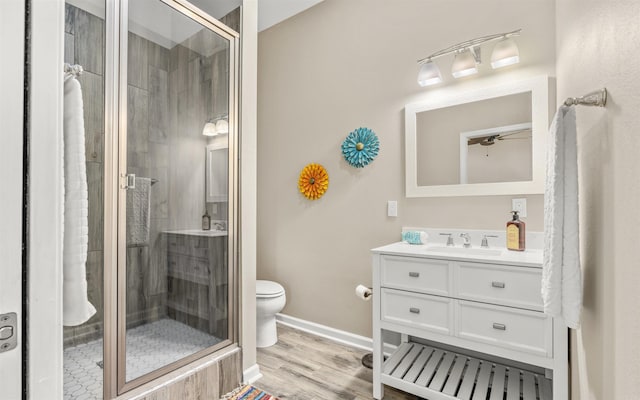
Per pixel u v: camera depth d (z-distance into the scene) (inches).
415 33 88.9
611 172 29.3
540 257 60.4
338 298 102.5
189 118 72.8
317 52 109.3
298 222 113.2
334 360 89.0
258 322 97.9
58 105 19.8
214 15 86.1
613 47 28.4
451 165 81.7
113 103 58.6
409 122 87.8
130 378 58.9
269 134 122.8
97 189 57.3
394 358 77.2
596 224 34.8
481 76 78.5
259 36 127.3
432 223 84.7
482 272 60.2
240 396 71.9
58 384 19.6
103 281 56.5
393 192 91.5
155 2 65.4
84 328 56.2
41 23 19.1
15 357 17.9
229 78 78.1
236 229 78.2
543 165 69.9
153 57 66.1
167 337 68.0
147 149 65.8
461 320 62.2
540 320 54.9
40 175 19.0
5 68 17.7
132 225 63.7
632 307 23.5
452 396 61.6
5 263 17.6
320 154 107.7
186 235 72.9
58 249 19.8
